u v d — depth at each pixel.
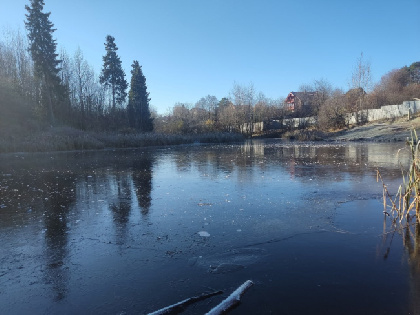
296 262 3.50
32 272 3.43
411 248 3.78
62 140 24.61
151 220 5.26
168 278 3.21
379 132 29.19
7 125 25.23
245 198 6.74
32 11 28.77
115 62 44.88
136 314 2.61
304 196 6.77
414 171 4.67
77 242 4.30
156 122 51.25
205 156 17.98
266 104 55.78
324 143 28.27
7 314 2.66
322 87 49.03
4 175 11.16
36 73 29.80
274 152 19.59
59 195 7.50
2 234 4.69
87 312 2.66
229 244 4.09
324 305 2.65
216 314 2.48
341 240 4.12
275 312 2.56
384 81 52.47
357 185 7.78
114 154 21.05
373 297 2.77
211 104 59.22
